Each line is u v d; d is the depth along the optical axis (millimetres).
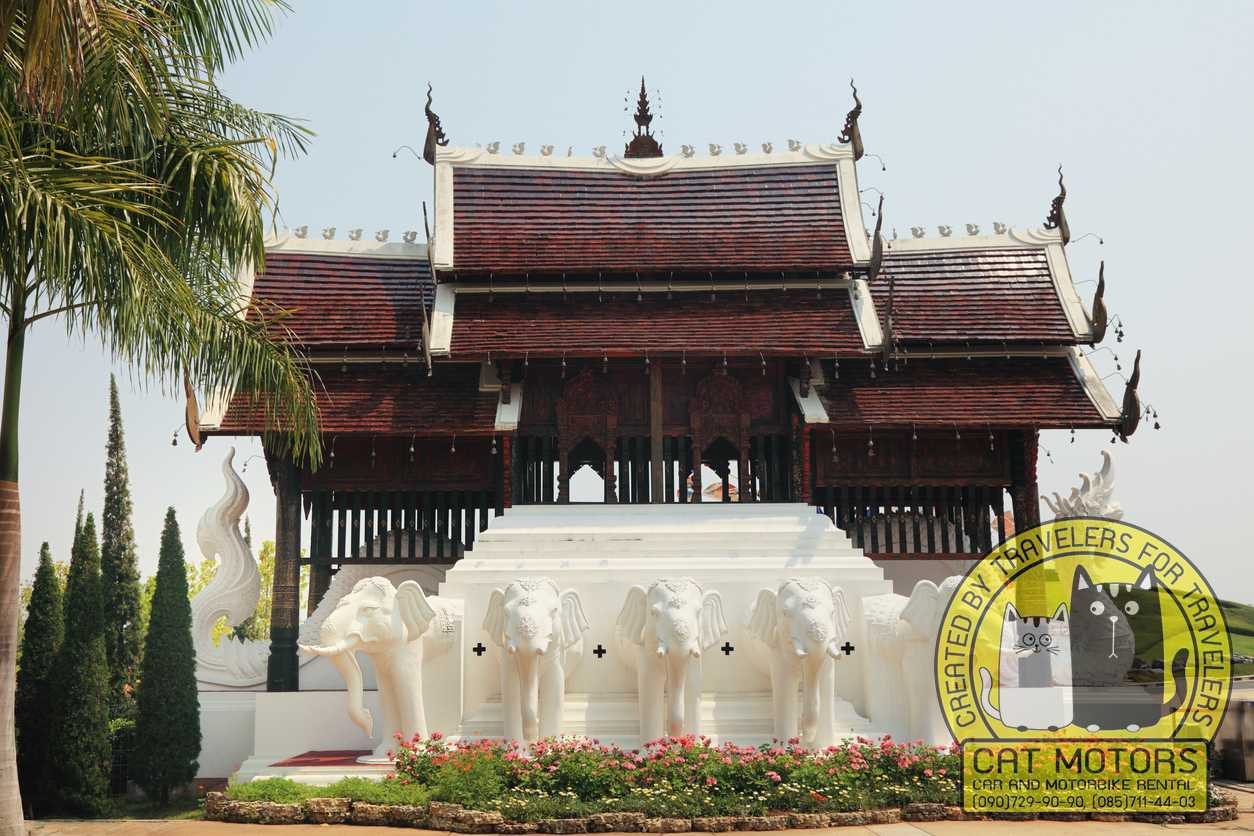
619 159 27766
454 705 19031
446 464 25031
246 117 17109
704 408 24500
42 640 21172
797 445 24188
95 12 13000
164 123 15258
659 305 25766
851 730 18922
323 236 27078
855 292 25859
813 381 25484
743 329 24953
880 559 25781
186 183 16156
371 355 25188
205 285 17484
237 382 17891
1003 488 26031
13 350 15297
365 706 21812
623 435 24484
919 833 14383
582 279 25719
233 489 24906
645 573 20203
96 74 13562
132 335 14883
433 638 18828
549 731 18203
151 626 22234
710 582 20125
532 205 26734
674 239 26281
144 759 21562
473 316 25344
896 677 19172
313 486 24750
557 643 18219
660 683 18359
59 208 13656
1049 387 25984
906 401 25547
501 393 24531
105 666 21359
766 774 15945
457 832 14648
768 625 18344
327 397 24844
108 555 31875
